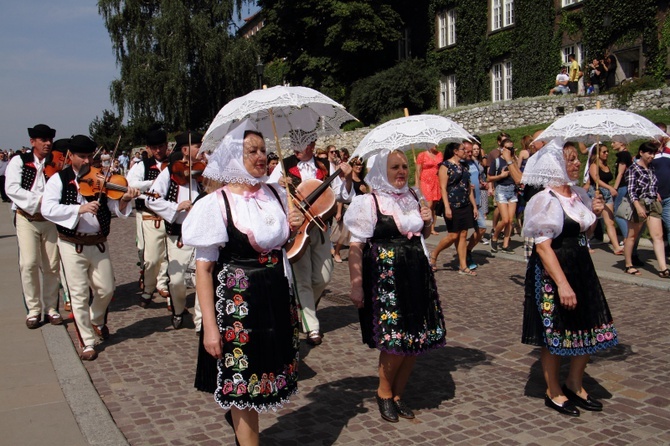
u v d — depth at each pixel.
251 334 3.15
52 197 5.52
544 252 4.08
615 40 25.08
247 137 3.22
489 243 11.66
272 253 3.29
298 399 4.60
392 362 4.10
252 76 37.84
